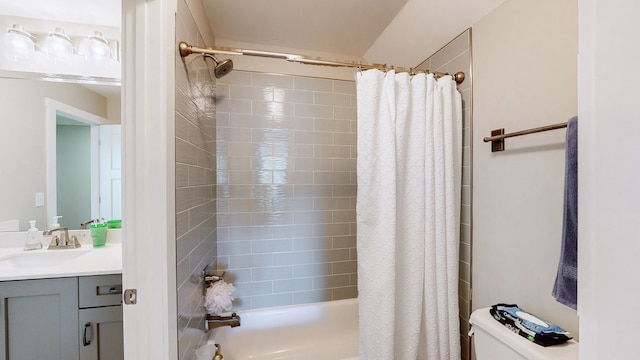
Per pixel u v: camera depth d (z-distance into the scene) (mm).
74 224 1658
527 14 1111
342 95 2039
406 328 1304
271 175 1911
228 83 1836
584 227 223
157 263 853
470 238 1414
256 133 1883
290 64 1949
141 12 835
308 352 1822
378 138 1271
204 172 1433
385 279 1228
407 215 1323
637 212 186
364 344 1245
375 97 1252
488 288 1307
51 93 1604
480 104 1348
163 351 860
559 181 997
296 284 1961
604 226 208
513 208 1176
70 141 1650
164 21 860
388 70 1330
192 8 1232
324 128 2006
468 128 1425
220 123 1821
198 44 1353
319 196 2000
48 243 1605
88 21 1575
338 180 2033
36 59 1548
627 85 194
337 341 1897
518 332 955
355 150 2064
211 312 1549
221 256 1839
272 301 1922
